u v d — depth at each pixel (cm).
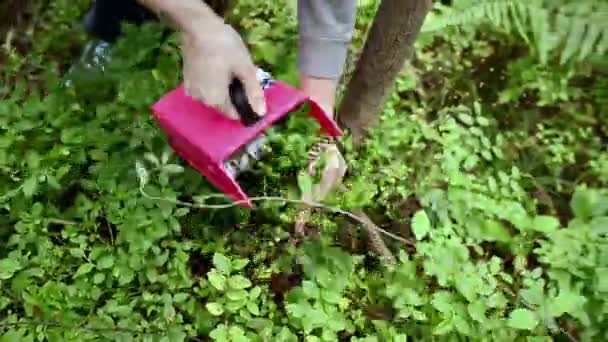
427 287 202
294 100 180
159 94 217
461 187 218
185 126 178
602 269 189
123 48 229
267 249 209
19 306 198
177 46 231
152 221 196
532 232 214
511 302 208
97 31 250
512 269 228
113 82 228
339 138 216
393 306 196
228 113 171
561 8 268
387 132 240
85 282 197
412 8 195
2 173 210
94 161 220
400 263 206
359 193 205
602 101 279
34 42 265
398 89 264
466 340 190
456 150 235
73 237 205
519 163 260
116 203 201
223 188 189
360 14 279
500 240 207
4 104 213
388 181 227
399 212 233
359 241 217
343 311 200
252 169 196
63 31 266
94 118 223
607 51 279
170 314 191
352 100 228
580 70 284
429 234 200
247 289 206
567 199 255
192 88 167
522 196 224
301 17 197
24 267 196
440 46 295
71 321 191
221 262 186
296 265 211
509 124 278
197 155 184
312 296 188
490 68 294
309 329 183
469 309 185
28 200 207
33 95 222
